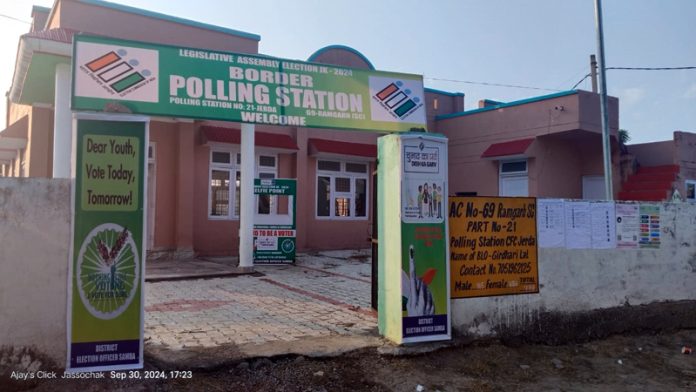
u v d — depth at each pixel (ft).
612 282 25.49
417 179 20.98
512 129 64.44
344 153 62.39
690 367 22.02
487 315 22.24
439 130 74.49
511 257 22.90
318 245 62.90
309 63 21.81
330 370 18.40
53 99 45.42
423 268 20.81
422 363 19.62
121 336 16.52
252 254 42.50
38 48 34.99
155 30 49.32
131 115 16.89
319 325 23.85
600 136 61.52
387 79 23.09
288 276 40.45
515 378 19.48
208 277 38.75
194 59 19.80
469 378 18.90
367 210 67.31
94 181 16.49
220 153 55.83
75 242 16.24
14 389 15.20
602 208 25.48
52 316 16.03
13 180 15.70
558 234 24.11
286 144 58.90
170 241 52.19
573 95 58.08
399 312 20.51
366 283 37.37
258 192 47.26
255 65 20.80
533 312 23.22
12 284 15.55
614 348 23.63
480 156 67.36
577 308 24.35
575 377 20.12
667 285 27.22
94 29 46.09
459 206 22.08
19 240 15.69
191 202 52.49
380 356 19.67
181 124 52.21
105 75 18.07
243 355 18.40
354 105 22.24
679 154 63.62
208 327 23.07
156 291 32.55
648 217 26.86
